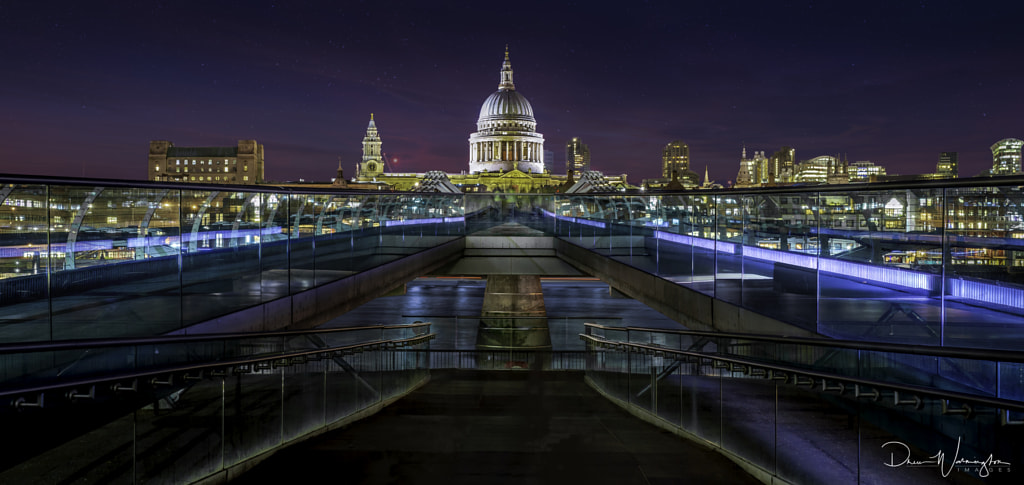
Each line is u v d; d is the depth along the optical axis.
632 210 20.31
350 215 15.53
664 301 15.97
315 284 13.23
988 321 6.97
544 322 29.55
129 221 8.55
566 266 25.19
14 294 6.83
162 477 5.66
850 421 5.46
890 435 5.06
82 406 4.89
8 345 4.52
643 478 6.29
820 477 5.72
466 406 10.86
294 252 12.22
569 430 8.52
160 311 8.62
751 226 12.77
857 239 8.95
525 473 6.39
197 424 6.05
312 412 8.44
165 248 8.75
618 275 19.75
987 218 6.97
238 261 10.30
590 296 43.91
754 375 6.71
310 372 8.37
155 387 5.55
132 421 5.32
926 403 4.78
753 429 6.70
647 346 9.88
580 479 6.22
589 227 22.47
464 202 27.38
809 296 10.06
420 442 7.64
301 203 12.84
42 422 4.61
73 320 7.46
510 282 30.42
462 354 21.97
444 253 23.88
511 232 27.11
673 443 7.80
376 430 8.37
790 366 6.14
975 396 4.40
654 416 9.57
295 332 8.72
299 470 6.43
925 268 7.63
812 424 5.81
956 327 7.16
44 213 6.90
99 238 8.13
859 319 8.88
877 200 8.55
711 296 13.01
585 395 12.76
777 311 10.34
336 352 9.23
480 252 25.86
